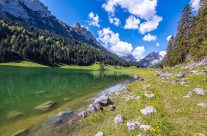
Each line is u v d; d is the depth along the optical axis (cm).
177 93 2134
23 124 2102
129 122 1509
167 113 1614
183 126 1369
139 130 1382
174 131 1307
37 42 19612
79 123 1944
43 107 2812
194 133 1259
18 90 4088
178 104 1789
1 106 2797
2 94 3625
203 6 5659
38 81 5762
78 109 2717
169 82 2770
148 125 1398
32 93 3853
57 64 18750
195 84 2364
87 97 3703
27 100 3234
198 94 1970
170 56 8638
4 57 14350
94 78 8544
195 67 3684
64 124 2012
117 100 2425
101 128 1638
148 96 2142
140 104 1934
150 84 2914
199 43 5416
